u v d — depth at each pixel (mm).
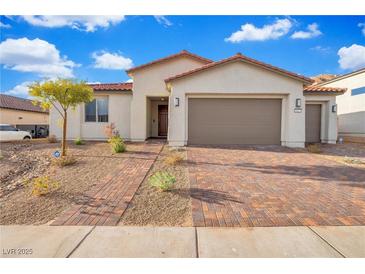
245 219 4371
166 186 5922
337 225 4129
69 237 3770
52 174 7473
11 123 26859
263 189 6078
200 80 12680
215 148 12219
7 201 5410
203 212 4684
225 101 13258
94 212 4727
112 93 15961
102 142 14547
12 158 9695
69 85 9523
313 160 9719
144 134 16078
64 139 9797
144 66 16047
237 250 3398
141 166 8391
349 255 3283
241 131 13312
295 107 12711
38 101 9820
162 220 4383
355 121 17016
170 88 13664
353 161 9469
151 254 3316
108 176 7191
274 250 3395
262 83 12633
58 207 5016
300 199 5375
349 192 5863
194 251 3377
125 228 4066
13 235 3855
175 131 12789
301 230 3949
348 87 17734
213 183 6578
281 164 8953
